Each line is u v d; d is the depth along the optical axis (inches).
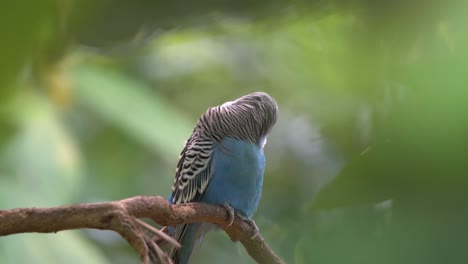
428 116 83.0
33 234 422.6
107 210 173.5
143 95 534.6
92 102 504.4
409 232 84.0
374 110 105.0
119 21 93.5
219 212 340.2
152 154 679.1
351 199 94.7
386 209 90.6
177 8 97.7
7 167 437.1
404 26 93.3
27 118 412.8
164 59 717.9
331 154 362.0
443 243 80.4
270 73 683.4
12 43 87.0
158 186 695.7
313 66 245.9
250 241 356.5
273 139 661.3
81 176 538.3
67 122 641.0
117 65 559.8
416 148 85.0
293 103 653.9
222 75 742.5
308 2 111.9
